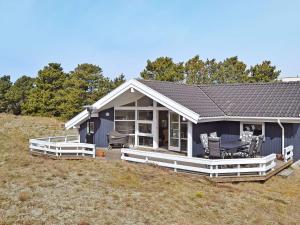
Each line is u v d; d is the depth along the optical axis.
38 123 37.16
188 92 19.69
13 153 19.70
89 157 16.95
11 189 10.86
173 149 18.08
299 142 17.20
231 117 17.59
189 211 9.56
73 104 40.44
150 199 10.34
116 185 11.70
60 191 10.77
